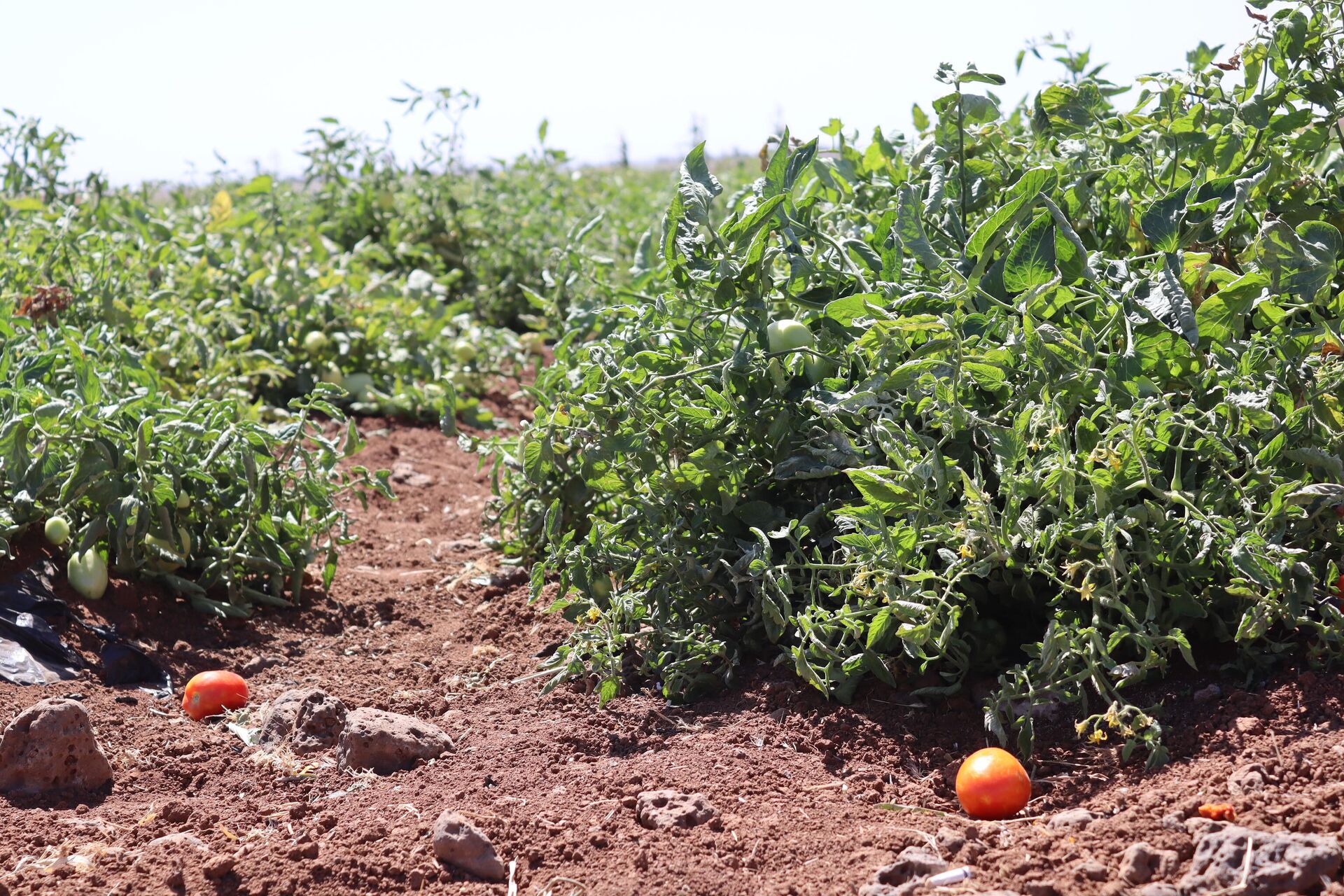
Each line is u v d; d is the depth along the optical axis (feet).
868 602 10.12
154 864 8.29
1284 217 11.91
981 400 10.91
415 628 14.30
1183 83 12.19
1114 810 8.37
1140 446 9.51
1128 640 10.11
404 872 8.13
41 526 13.43
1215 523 9.21
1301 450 9.57
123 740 10.57
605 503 13.91
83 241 21.75
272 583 14.57
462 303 26.89
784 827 8.59
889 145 14.73
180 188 33.71
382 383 25.27
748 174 48.39
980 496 9.51
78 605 12.66
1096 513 9.52
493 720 11.10
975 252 11.18
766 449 11.89
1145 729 9.18
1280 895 6.84
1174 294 10.53
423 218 32.58
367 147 32.71
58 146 25.17
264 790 9.70
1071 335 10.27
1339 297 10.80
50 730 9.48
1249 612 9.20
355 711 10.50
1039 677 9.54
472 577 15.71
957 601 10.41
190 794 9.68
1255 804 7.84
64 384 14.15
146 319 20.31
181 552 13.65
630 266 21.67
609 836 8.51
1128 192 12.43
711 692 11.28
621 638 11.16
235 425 13.73
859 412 10.66
